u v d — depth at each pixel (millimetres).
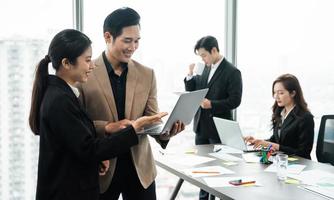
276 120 2969
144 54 3434
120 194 1893
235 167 2314
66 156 1435
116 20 1687
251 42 3951
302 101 2844
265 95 3998
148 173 1841
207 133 3316
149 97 1875
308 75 4023
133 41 1717
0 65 2936
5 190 3016
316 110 4012
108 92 1761
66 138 1396
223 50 3947
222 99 3320
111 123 1696
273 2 3979
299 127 2779
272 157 2521
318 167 2330
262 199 1725
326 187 1896
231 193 1809
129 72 1818
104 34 1771
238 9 3904
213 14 3797
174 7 3537
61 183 1417
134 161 1771
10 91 2973
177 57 3555
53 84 1465
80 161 1453
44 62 1521
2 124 2967
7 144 2992
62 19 3152
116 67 1821
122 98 1810
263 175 2135
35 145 3055
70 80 1536
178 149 2854
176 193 2764
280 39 4020
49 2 3090
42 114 1414
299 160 2520
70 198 1423
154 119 1578
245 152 2727
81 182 1447
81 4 3188
